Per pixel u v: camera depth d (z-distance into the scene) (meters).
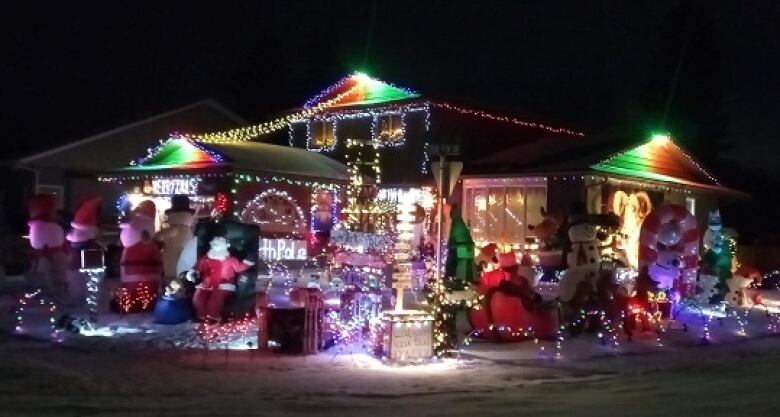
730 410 9.36
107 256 22.72
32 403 9.21
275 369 11.93
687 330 17.36
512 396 10.32
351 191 22.94
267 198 27.64
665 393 10.65
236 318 15.98
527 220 27.44
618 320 16.08
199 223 16.88
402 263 13.17
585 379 11.84
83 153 33.72
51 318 15.91
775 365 13.57
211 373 11.47
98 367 11.69
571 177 26.19
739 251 36.06
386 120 30.94
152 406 9.12
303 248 28.12
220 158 26.64
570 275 16.17
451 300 14.23
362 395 10.26
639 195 28.50
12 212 32.38
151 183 28.95
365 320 14.25
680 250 17.95
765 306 23.28
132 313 16.91
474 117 31.03
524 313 14.91
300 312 13.27
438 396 10.29
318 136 33.09
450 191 13.91
